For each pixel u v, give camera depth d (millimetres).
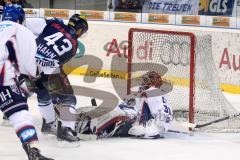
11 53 8727
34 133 8547
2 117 13758
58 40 10625
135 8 23688
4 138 11352
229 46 19234
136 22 21625
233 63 19172
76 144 10531
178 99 13141
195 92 12867
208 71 13023
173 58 13688
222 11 22406
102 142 11062
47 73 10727
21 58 8797
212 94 12828
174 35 13078
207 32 20047
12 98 8523
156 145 10883
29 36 8812
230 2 22188
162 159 9727
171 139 11531
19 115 8531
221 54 19484
